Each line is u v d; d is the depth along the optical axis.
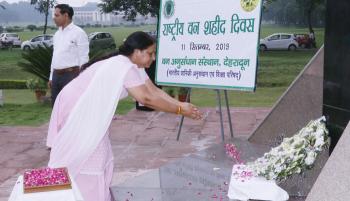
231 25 4.38
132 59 2.94
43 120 7.98
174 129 6.74
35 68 9.98
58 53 5.66
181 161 3.67
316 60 3.98
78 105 2.82
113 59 2.88
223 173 3.33
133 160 5.15
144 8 21.33
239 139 4.36
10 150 5.77
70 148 2.83
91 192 2.88
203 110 8.32
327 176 2.14
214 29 4.53
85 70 2.98
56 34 5.76
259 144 4.16
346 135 2.20
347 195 1.99
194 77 4.73
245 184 2.72
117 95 2.81
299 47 22.03
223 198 2.80
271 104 10.12
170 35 4.97
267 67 18.44
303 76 4.04
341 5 2.89
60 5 5.59
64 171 2.52
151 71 7.69
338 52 2.94
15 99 12.23
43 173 2.47
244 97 11.67
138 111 8.28
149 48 2.93
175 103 2.95
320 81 3.95
